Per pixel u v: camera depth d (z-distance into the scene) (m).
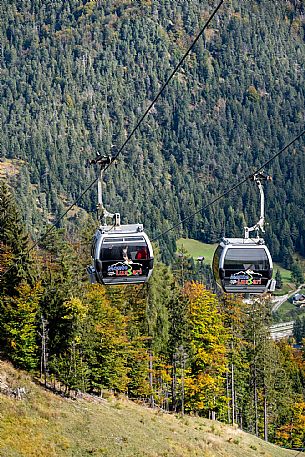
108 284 31.72
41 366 79.06
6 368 75.69
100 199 31.25
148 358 86.00
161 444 70.00
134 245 31.22
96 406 76.75
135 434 70.50
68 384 76.00
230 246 31.27
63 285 81.69
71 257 89.00
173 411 89.38
